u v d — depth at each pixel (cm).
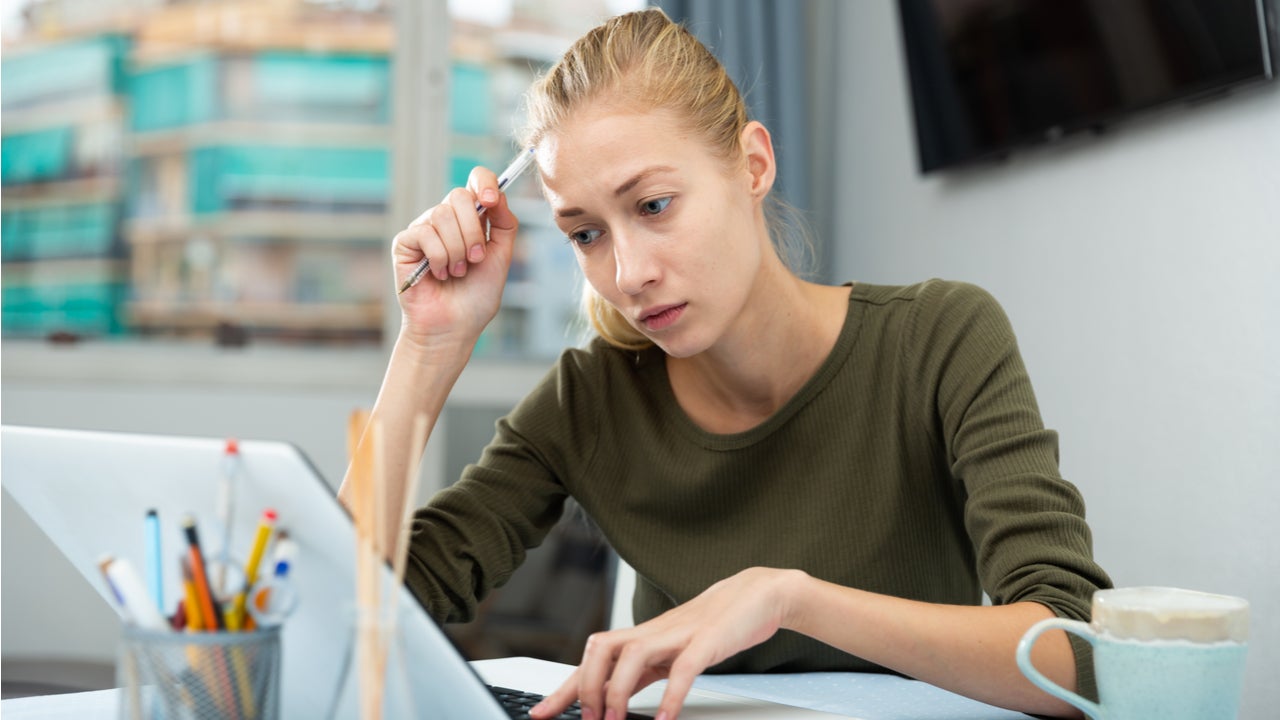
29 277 290
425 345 111
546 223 302
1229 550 175
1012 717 83
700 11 278
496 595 281
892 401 112
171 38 292
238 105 294
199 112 293
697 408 120
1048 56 208
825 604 79
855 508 112
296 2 296
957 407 105
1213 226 179
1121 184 199
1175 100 182
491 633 280
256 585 56
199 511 61
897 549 112
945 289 114
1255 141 172
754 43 279
